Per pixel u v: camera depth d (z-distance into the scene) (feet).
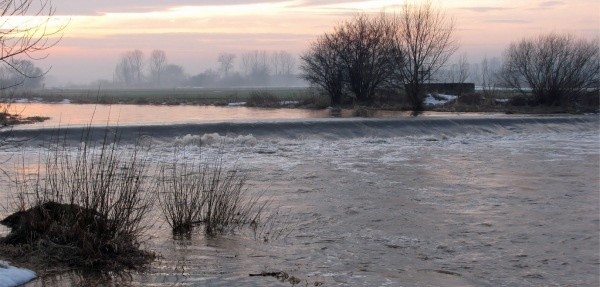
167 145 93.04
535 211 50.47
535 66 180.34
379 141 107.55
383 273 33.17
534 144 106.52
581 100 181.88
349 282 31.22
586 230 44.09
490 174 70.85
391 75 179.83
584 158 86.58
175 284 29.58
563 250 38.83
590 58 181.68
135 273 30.94
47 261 31.14
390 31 180.04
